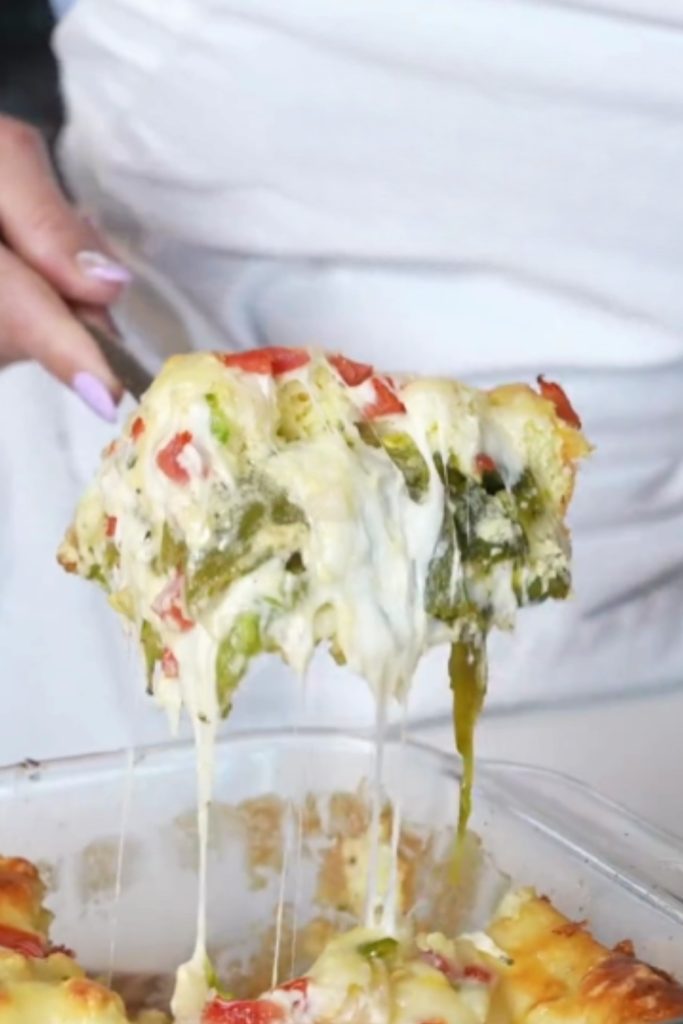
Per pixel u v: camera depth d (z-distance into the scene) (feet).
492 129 2.90
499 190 2.93
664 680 3.18
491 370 3.01
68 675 3.10
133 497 2.14
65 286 2.52
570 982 2.30
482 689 2.18
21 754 3.03
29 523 3.12
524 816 2.52
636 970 2.28
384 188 2.95
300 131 2.94
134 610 2.17
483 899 2.44
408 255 2.97
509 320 2.99
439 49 2.86
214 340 3.04
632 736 2.91
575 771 2.82
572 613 3.10
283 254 2.99
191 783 2.54
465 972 2.27
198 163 2.98
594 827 2.51
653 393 3.01
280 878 2.49
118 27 2.97
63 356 2.39
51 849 2.48
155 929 2.43
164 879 2.49
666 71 2.81
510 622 2.17
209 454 2.10
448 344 3.01
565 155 2.89
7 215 2.56
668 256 2.93
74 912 2.44
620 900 2.42
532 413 2.20
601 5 2.80
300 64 2.90
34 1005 2.15
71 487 3.11
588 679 3.13
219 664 2.10
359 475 2.11
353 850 2.49
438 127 2.91
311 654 2.10
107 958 2.39
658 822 2.72
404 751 2.58
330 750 2.59
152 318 3.01
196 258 3.03
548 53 2.84
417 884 2.44
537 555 2.18
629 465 3.06
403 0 2.84
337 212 2.97
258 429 2.10
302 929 2.44
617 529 3.10
